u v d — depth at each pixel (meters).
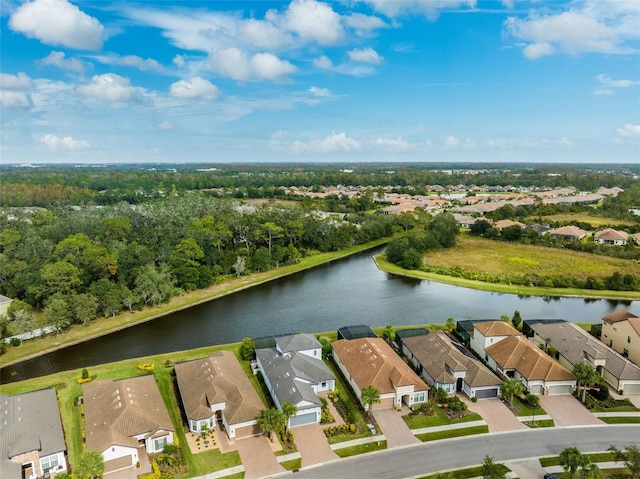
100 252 91.31
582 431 50.88
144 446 47.41
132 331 80.62
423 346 66.00
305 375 57.38
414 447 47.88
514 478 43.16
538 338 72.75
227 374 57.31
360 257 142.38
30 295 86.25
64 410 53.53
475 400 56.50
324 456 46.19
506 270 121.62
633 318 68.44
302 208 170.88
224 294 101.69
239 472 43.72
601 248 138.38
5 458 41.34
